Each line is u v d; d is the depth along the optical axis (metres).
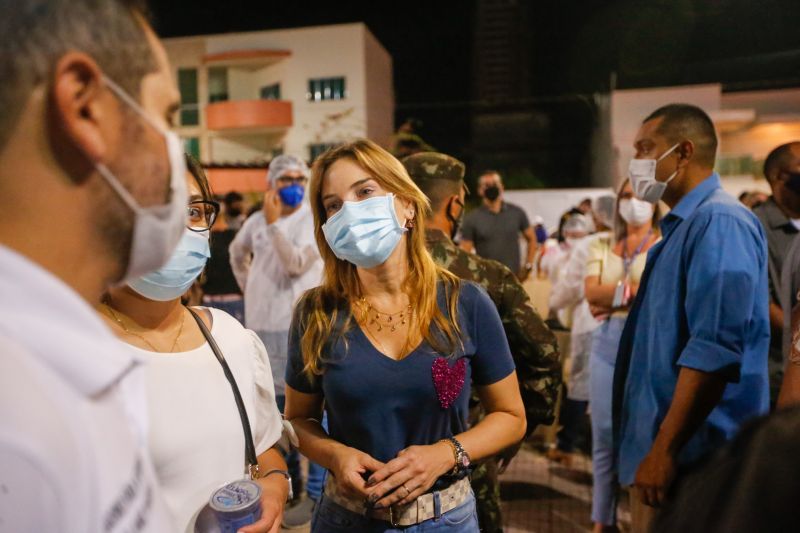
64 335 0.55
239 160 21.39
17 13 0.56
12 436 0.47
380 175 1.66
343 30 20.20
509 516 3.50
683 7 20.59
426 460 1.49
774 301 3.05
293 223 3.66
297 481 3.59
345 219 1.64
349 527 1.57
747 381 1.85
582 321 4.06
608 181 19.62
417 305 1.64
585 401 4.16
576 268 4.04
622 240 3.29
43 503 0.49
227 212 5.75
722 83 20.58
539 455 4.41
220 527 1.13
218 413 1.32
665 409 1.93
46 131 0.58
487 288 2.08
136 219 0.66
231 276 4.54
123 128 0.63
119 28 0.62
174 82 0.73
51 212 0.60
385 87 23.16
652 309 1.98
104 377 0.57
